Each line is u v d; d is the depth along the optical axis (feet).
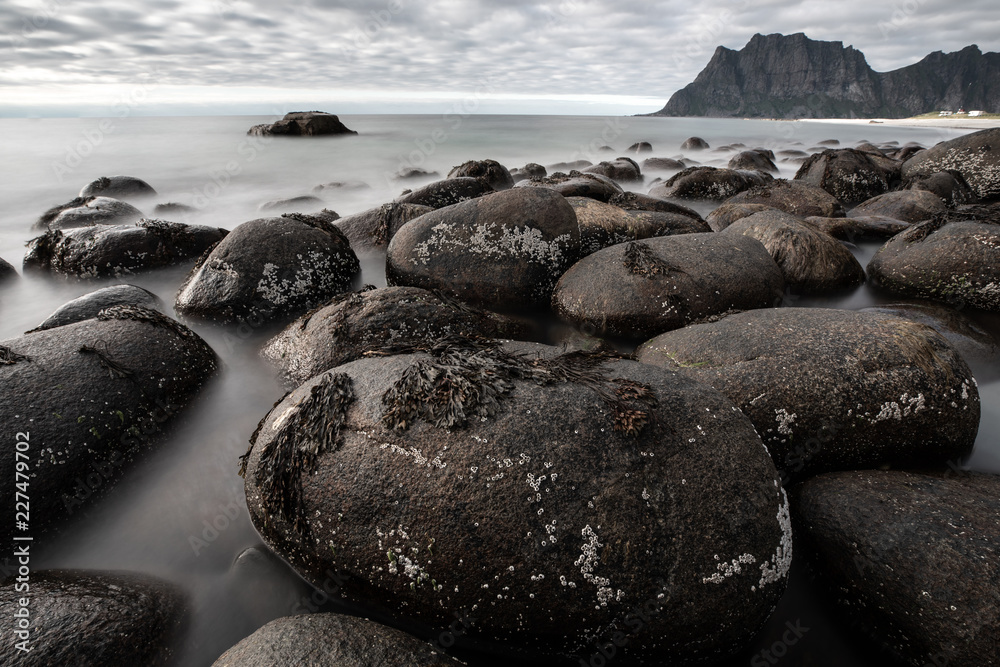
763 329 13.52
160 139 94.43
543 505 8.48
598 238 24.72
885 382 11.98
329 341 15.57
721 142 107.24
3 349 12.59
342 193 49.67
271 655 7.40
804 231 22.84
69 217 32.50
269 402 15.61
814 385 12.14
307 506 9.44
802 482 11.33
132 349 13.82
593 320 18.52
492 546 8.44
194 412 14.46
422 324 15.98
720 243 19.54
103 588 9.32
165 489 12.38
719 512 8.75
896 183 47.09
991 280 19.71
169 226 26.43
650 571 8.37
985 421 14.44
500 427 8.98
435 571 8.63
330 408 9.98
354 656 7.37
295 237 20.88
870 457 12.25
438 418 9.17
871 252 28.27
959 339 17.62
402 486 8.86
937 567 8.78
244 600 9.89
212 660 8.95
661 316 17.70
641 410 9.38
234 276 19.79
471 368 9.95
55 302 23.88
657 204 30.68
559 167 69.62
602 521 8.45
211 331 19.80
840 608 9.79
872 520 9.72
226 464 13.15
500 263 20.76
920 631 8.64
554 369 10.16
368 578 9.07
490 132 117.08
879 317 13.24
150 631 8.77
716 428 9.57
